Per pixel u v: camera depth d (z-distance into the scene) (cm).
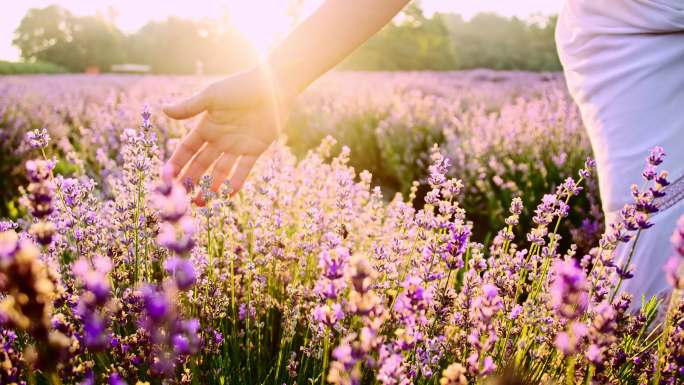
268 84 185
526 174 528
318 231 252
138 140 204
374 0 180
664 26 199
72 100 1236
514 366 146
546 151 592
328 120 986
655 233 200
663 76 202
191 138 194
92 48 7938
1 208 439
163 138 592
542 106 862
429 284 187
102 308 150
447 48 5125
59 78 2623
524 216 452
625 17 207
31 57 8131
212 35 6406
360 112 976
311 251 239
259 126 192
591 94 220
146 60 7912
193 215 234
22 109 919
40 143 187
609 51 212
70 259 233
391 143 773
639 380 163
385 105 1051
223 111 188
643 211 163
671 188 199
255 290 214
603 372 149
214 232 247
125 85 2002
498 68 5222
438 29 5072
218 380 172
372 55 4756
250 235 271
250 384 187
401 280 188
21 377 125
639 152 202
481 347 131
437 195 197
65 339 101
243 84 183
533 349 174
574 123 616
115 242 238
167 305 124
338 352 114
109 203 247
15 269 88
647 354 165
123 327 171
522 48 5338
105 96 1473
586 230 393
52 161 185
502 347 167
